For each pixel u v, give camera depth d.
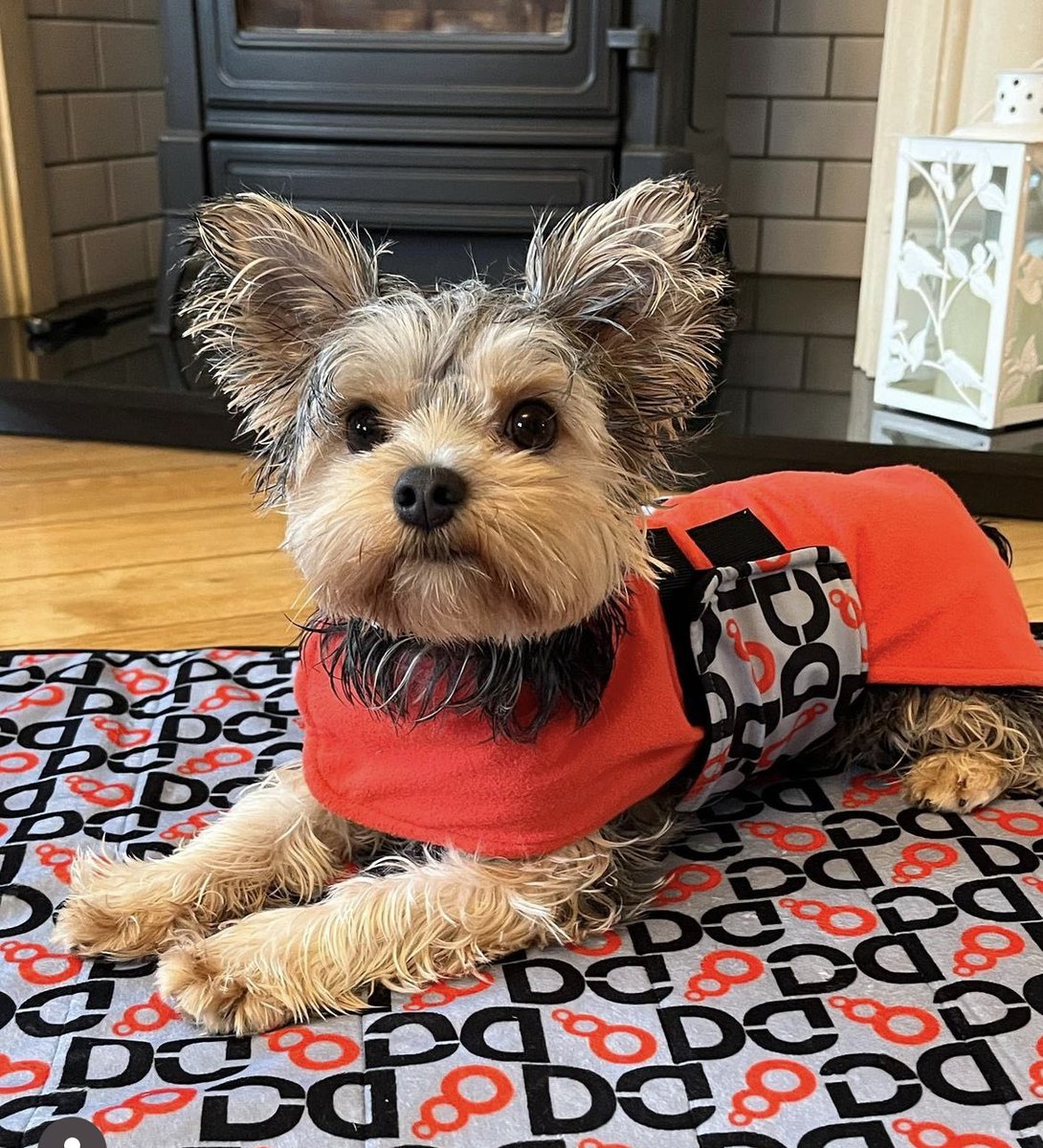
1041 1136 0.53
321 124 1.52
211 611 1.06
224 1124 0.53
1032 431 1.33
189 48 1.52
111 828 0.74
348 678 0.67
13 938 0.65
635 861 0.70
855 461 1.30
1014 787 0.80
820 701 0.74
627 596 0.67
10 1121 0.53
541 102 1.47
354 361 0.61
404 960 0.62
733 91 2.08
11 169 1.74
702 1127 0.53
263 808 0.71
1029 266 1.27
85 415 1.51
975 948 0.65
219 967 0.60
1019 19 1.33
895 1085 0.55
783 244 2.15
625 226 0.63
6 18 1.70
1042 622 1.03
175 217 1.61
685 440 0.69
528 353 0.60
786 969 0.63
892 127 1.48
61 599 1.08
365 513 0.56
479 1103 0.54
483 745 0.64
